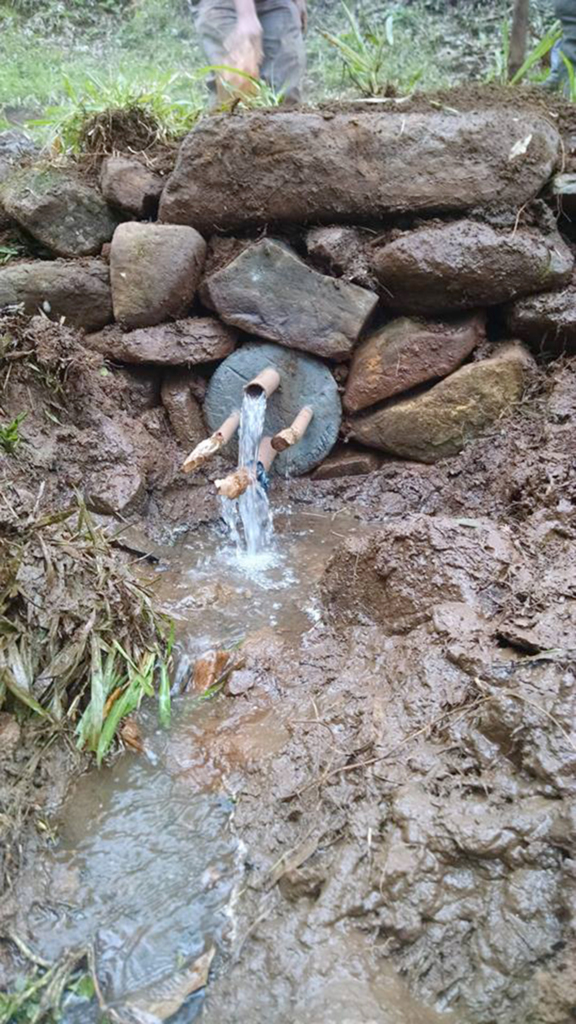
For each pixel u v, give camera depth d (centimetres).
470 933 158
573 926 153
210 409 351
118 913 170
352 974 155
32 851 180
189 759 207
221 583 286
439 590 233
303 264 327
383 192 322
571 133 347
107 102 388
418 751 188
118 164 346
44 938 165
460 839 166
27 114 659
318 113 322
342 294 326
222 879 176
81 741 202
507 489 307
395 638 232
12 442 295
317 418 344
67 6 849
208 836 186
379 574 246
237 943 163
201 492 338
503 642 209
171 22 820
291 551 308
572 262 328
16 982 158
